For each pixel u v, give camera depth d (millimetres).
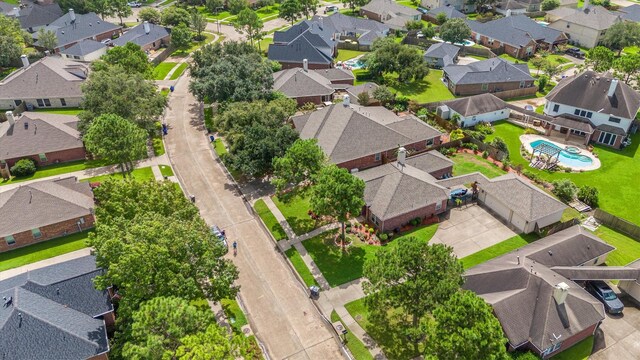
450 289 37844
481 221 60250
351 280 51125
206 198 65812
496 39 128125
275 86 92375
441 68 115875
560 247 50656
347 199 50906
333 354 43000
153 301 35000
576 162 74562
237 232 59062
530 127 85062
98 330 39562
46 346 36594
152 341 32062
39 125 74938
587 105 81188
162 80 108250
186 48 130375
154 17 146500
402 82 106688
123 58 95000
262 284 50969
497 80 100812
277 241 56906
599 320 42812
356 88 95000
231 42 97375
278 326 45938
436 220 60094
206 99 88062
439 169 67125
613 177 70438
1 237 55031
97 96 75562
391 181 60406
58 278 42750
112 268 37625
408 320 45844
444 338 34000
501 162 73438
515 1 159375
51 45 119875
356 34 135000
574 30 129625
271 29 148500
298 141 58438
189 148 79000
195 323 35281
